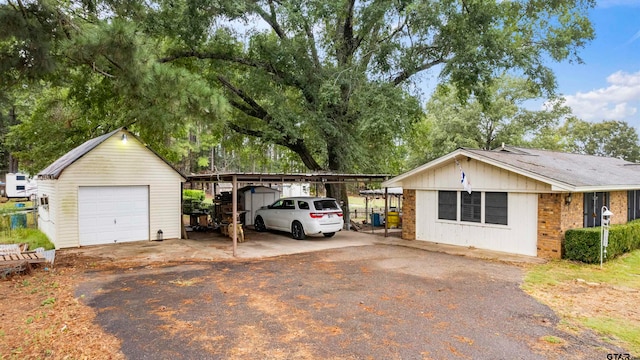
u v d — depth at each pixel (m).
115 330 5.42
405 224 14.67
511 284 7.95
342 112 17.59
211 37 16.25
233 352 4.71
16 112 28.47
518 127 30.56
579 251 10.11
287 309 6.31
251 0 16.11
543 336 5.23
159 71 9.60
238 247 12.80
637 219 14.49
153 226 14.26
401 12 14.66
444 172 13.23
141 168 13.98
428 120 29.56
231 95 18.62
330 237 15.22
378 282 8.09
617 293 7.34
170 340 5.06
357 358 4.54
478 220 12.32
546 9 16.25
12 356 4.62
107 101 15.00
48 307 6.46
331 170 19.31
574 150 45.88
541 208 10.77
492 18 14.93
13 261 8.64
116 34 8.26
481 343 4.98
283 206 15.51
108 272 9.12
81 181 12.78
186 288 7.62
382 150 20.81
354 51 18.30
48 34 7.97
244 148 24.12
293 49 16.55
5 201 30.88
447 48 16.08
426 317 5.94
